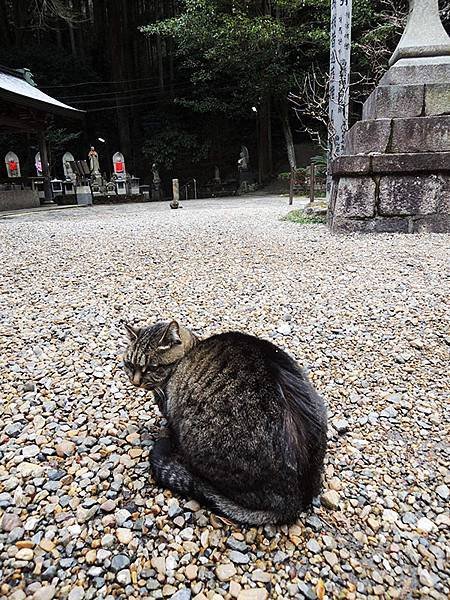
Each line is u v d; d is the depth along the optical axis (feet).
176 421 5.80
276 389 5.26
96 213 45.93
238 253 19.47
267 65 71.05
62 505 5.60
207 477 5.35
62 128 94.53
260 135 84.99
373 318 11.60
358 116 67.92
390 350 9.98
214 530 5.27
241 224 29.63
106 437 6.97
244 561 4.92
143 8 103.76
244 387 5.25
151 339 6.56
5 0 96.22
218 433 5.11
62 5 90.17
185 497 5.71
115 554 4.94
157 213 42.83
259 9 71.10
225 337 6.30
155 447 6.36
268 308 12.44
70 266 17.81
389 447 7.02
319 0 61.98
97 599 4.48
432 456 6.84
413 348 10.06
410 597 4.70
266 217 34.17
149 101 101.45
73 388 8.41
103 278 15.92
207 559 4.94
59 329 11.15
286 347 10.12
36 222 35.27
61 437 6.93
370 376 9.01
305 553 5.08
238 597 4.53
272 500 5.05
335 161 23.63
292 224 28.99
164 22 72.84
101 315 12.13
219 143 97.86
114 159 79.56
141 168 100.99
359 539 5.35
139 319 11.81
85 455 6.54
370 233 22.81
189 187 90.63
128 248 21.26
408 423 7.60
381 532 5.47
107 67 105.70
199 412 5.39
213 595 4.54
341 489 6.09
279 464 4.92
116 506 5.61
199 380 5.67
